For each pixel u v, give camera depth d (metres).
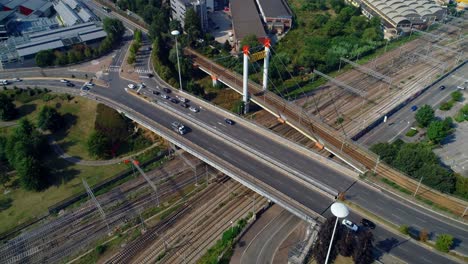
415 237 111.69
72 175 155.25
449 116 176.75
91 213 140.25
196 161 161.38
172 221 134.38
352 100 190.62
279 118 169.00
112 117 169.12
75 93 188.75
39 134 163.00
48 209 141.00
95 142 158.25
